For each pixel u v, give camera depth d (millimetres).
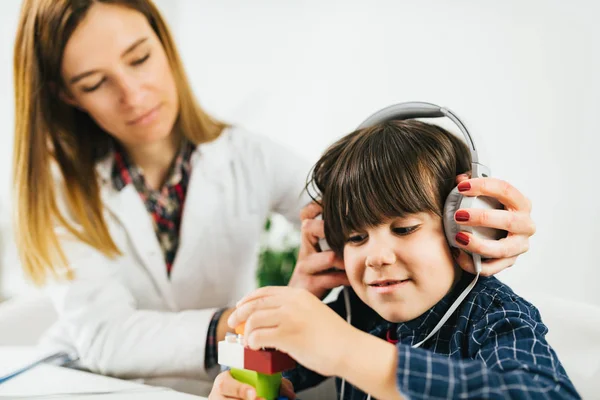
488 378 465
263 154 1093
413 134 640
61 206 1016
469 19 1369
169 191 1059
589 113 1220
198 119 1072
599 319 751
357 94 1585
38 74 931
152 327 876
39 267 958
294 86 1722
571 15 1227
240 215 1058
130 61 898
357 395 694
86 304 926
